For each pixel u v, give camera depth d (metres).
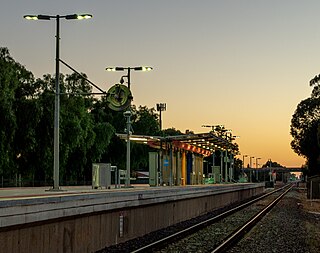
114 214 21.48
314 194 75.19
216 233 28.08
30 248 14.82
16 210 13.56
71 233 17.47
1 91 56.19
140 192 23.84
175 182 56.94
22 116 60.81
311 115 125.75
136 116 109.06
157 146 55.06
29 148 61.72
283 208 53.25
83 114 74.94
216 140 55.75
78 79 77.00
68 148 68.81
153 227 27.16
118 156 92.25
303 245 23.97
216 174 81.50
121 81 43.34
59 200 15.84
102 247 20.23
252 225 33.69
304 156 129.00
